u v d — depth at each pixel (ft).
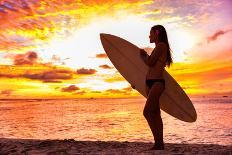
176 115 15.31
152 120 13.04
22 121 84.79
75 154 12.71
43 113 139.33
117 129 60.29
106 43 16.60
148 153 12.44
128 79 15.42
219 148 14.19
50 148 14.34
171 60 13.43
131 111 159.02
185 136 47.52
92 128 62.85
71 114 129.90
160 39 13.20
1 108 207.10
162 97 15.12
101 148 14.35
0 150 14.11
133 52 15.74
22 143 16.06
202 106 214.90
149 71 13.01
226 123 73.56
